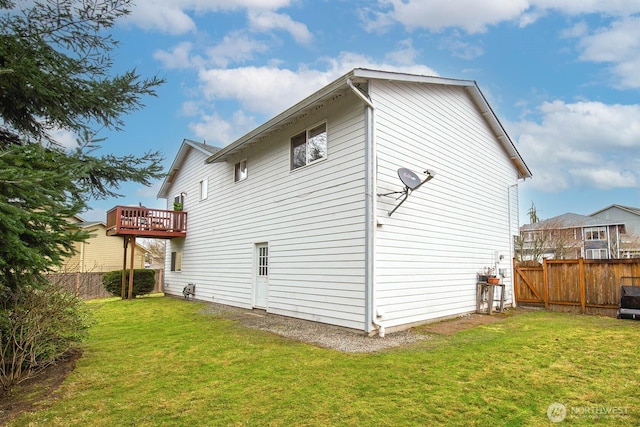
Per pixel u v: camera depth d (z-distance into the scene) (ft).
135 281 50.39
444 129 30.22
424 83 28.19
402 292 24.53
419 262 26.27
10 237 11.28
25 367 15.58
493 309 33.37
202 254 45.98
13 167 11.60
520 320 28.14
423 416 11.08
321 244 26.37
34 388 13.78
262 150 34.65
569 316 30.27
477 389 13.20
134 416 11.31
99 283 52.39
